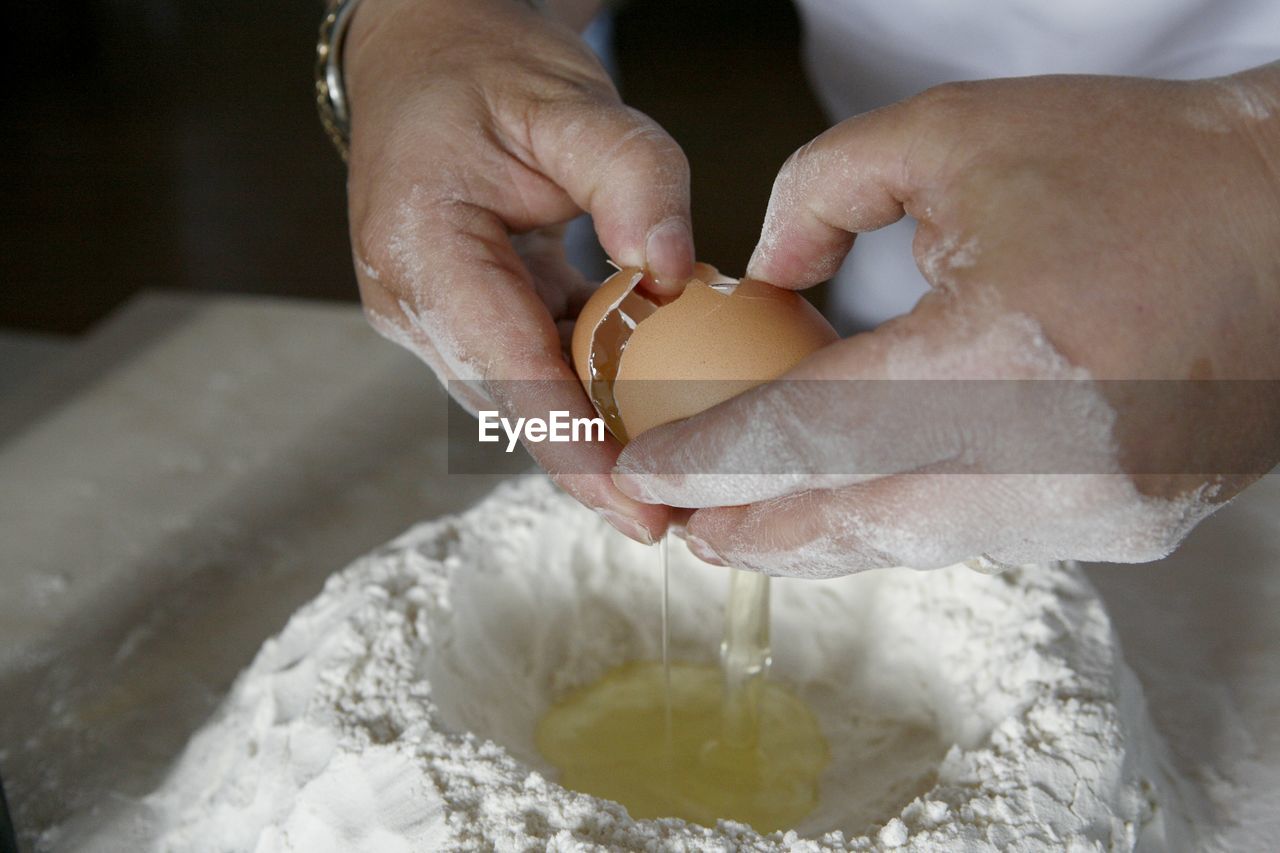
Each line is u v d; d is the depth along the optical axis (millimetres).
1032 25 498
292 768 388
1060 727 384
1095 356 309
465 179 407
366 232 414
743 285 370
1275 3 480
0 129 1284
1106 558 337
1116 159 315
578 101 406
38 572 511
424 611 418
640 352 366
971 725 402
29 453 569
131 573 511
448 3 438
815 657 448
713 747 420
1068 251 309
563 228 458
